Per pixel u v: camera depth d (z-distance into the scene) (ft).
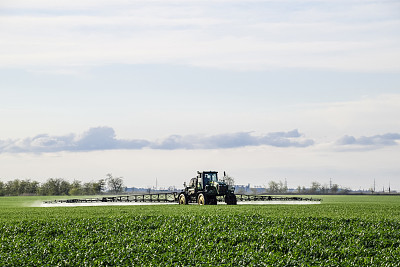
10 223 107.14
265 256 77.77
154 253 79.15
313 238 90.27
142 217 115.75
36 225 104.94
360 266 73.26
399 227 103.76
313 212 130.72
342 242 88.53
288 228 99.40
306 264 74.23
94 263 74.38
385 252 82.48
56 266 73.46
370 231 96.37
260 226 102.27
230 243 87.76
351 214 125.49
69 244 86.17
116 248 82.38
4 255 78.54
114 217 116.57
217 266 71.46
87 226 103.30
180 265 73.05
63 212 138.31
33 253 80.07
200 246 83.20
